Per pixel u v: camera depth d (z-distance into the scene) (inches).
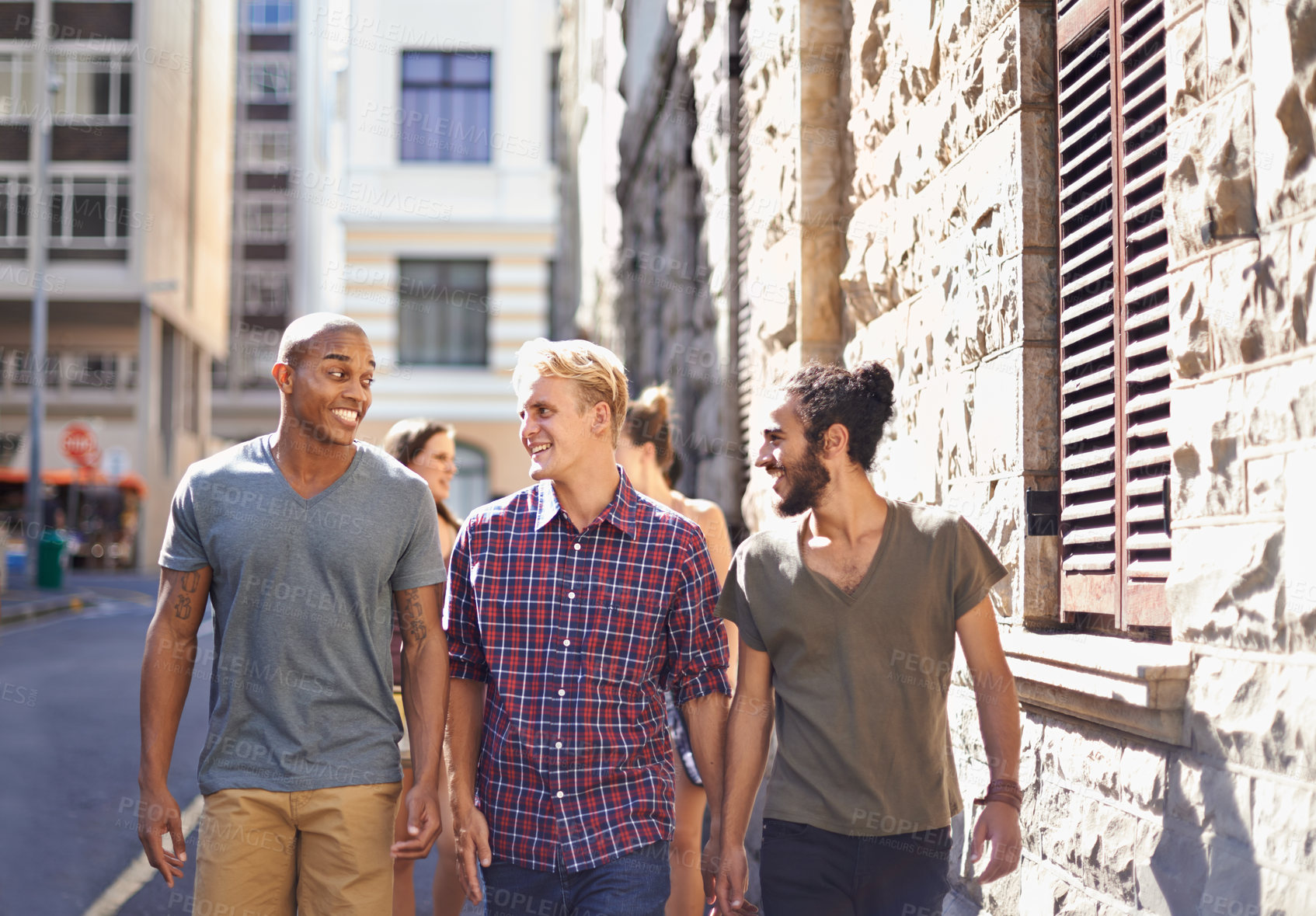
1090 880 107.7
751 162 241.8
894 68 167.2
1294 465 81.4
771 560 103.5
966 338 142.3
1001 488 132.7
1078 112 123.0
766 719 105.9
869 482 104.3
